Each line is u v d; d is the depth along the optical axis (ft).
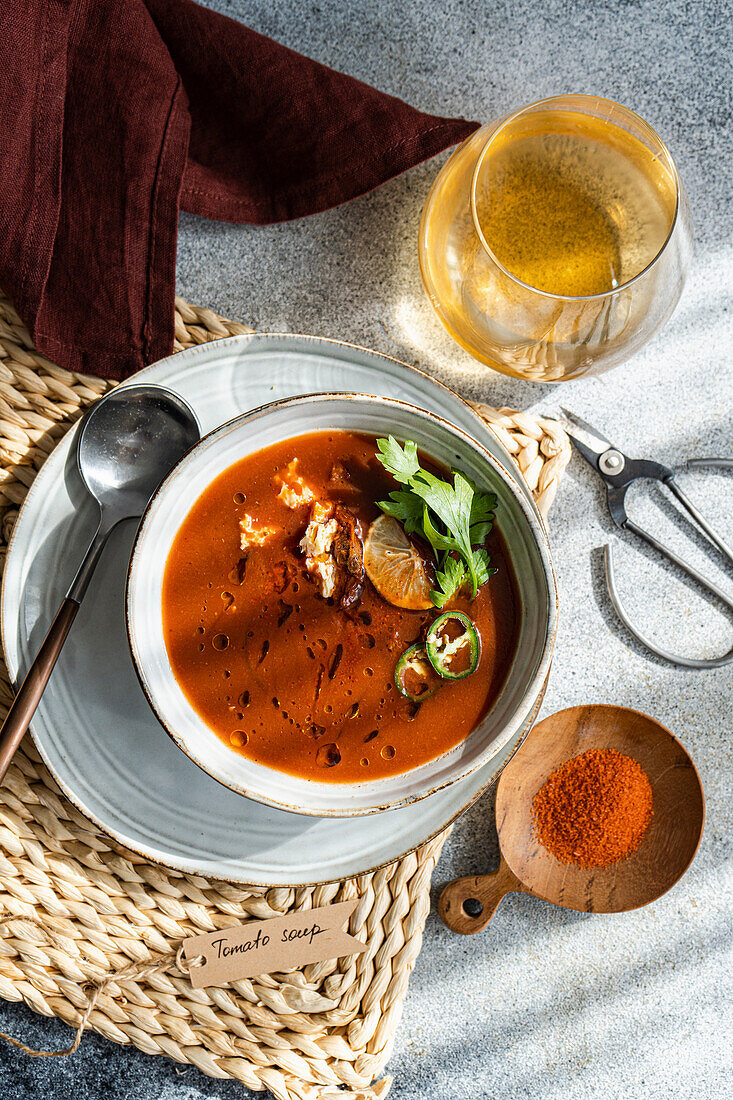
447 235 1.98
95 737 1.95
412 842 1.95
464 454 1.88
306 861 1.96
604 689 2.19
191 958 2.02
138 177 2.03
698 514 2.14
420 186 2.15
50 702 1.94
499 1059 2.18
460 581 1.87
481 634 1.90
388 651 1.90
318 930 2.03
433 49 2.16
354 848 1.96
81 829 2.01
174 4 2.03
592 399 2.18
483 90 2.16
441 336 2.16
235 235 2.15
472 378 2.17
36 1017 2.11
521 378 2.06
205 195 2.10
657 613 2.19
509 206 2.01
